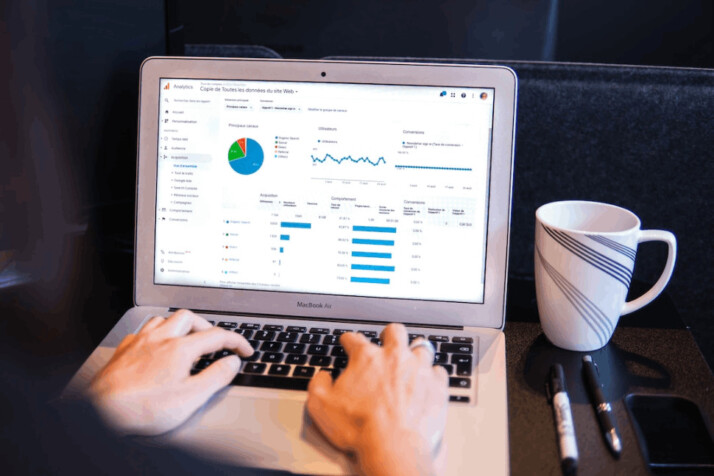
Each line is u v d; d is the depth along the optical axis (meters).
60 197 0.81
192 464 0.60
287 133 0.83
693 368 0.75
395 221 0.82
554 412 0.68
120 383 0.66
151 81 0.84
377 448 0.57
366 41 1.80
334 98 0.82
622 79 0.88
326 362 0.75
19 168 0.76
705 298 0.95
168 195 0.85
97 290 0.89
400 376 0.64
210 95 0.84
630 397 0.70
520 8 1.48
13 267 0.77
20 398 0.72
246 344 0.76
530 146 0.93
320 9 1.80
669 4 2.60
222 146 0.84
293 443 0.63
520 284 0.95
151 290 0.86
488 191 0.80
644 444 0.64
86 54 0.82
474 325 0.81
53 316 0.82
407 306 0.82
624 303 0.77
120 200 0.93
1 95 0.72
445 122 0.81
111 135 0.89
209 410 0.67
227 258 0.85
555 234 0.73
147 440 0.63
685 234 0.93
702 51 2.64
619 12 2.64
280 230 0.84
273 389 0.71
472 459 0.61
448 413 0.67
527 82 0.90
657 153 0.90
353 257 0.83
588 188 0.93
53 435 0.62
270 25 1.87
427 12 1.69
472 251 0.81
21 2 0.73
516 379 0.74
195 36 2.13
